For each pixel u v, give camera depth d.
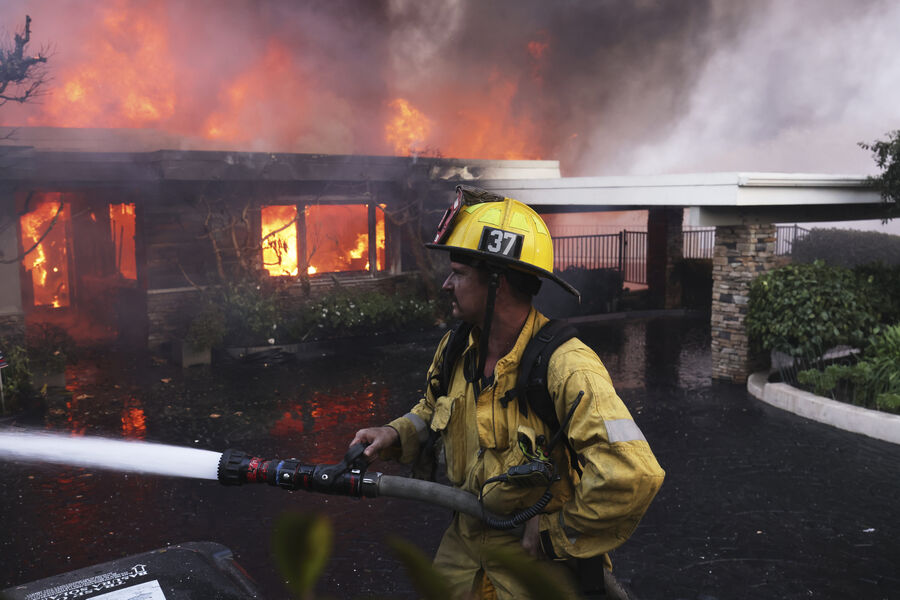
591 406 1.78
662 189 10.68
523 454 1.87
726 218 10.40
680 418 9.01
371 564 4.99
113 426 8.66
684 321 17.17
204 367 12.17
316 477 1.79
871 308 9.88
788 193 10.09
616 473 1.70
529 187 13.70
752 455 7.55
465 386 2.12
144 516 5.89
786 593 4.68
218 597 1.77
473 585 2.09
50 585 1.80
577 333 1.99
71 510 6.01
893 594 4.67
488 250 1.95
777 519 5.88
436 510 6.00
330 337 14.05
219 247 13.77
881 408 8.57
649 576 4.92
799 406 9.14
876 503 6.20
